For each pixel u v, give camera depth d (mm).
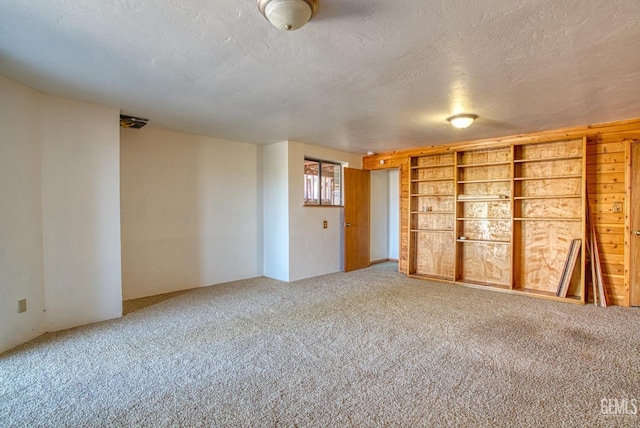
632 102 3271
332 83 2789
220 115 3781
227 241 5285
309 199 5840
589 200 4191
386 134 4766
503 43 2096
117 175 3551
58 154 3180
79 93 3086
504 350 2738
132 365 2486
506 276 4988
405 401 2033
